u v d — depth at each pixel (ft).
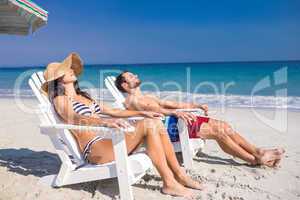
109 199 11.66
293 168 15.24
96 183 13.05
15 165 15.47
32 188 12.51
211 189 12.50
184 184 12.44
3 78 108.88
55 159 16.62
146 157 11.98
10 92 59.41
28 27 15.02
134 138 11.92
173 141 14.84
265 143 20.52
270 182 13.48
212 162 16.05
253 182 13.42
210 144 19.60
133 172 11.19
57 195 11.96
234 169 15.02
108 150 11.73
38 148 18.95
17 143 20.16
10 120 28.43
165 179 11.97
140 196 11.82
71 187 12.66
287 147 19.42
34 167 15.19
